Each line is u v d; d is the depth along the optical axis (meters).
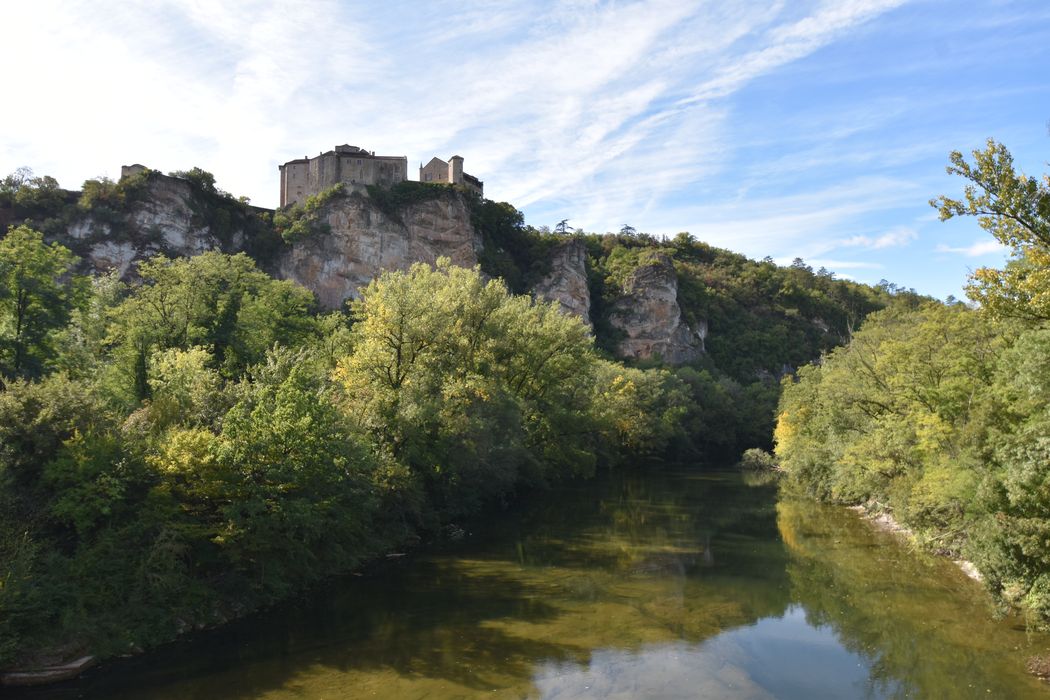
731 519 38.59
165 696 14.12
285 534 20.56
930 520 26.98
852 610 20.95
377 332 33.78
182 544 17.94
